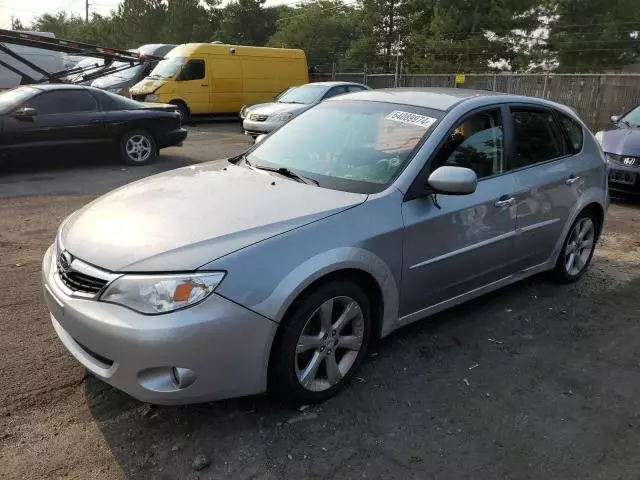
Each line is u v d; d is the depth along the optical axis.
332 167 3.64
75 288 2.76
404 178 3.40
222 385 2.67
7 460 2.59
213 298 2.58
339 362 3.20
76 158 9.83
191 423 2.90
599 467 2.70
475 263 3.84
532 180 4.20
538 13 30.95
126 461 2.62
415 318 3.61
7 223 6.35
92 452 2.67
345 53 41.56
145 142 10.52
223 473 2.57
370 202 3.22
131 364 2.54
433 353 3.70
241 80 19.22
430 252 3.48
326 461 2.67
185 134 11.26
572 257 4.92
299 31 42.50
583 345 3.90
